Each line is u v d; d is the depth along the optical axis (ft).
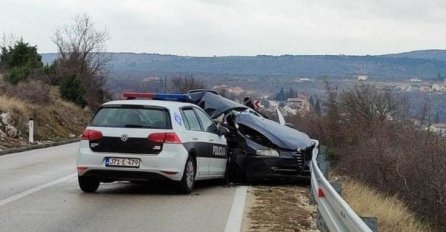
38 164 62.13
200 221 31.04
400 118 107.96
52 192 40.68
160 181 38.99
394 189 75.15
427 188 70.08
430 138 85.40
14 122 95.91
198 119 42.78
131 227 29.27
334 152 99.60
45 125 110.73
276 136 46.44
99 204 35.86
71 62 162.20
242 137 46.70
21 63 144.97
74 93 145.07
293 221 32.09
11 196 38.63
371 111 114.73
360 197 53.26
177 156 38.27
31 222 30.12
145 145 38.04
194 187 44.60
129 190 42.16
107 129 38.58
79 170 38.86
